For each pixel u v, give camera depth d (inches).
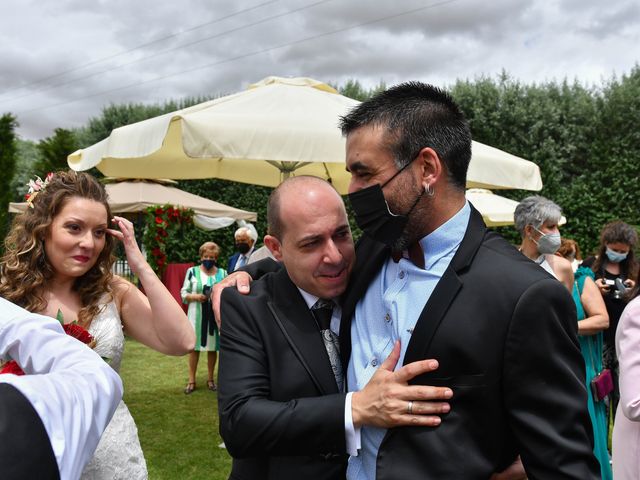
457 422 48.9
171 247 514.6
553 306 48.5
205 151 137.9
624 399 74.7
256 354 60.3
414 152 53.5
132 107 994.7
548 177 583.2
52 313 81.6
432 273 54.1
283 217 59.2
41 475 30.9
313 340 60.9
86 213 79.8
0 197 615.8
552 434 46.6
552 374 47.8
